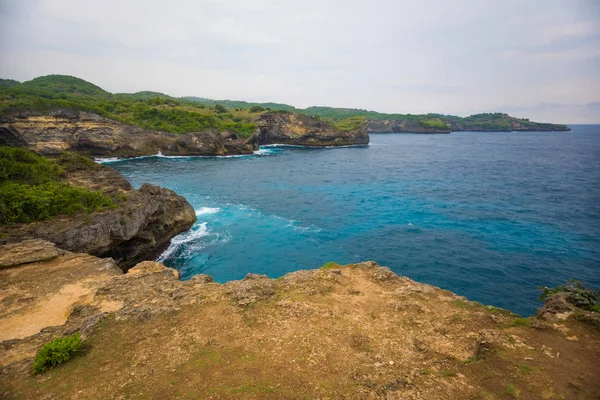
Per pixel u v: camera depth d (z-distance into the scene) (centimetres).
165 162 7850
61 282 1551
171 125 9231
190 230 3331
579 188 5453
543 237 3241
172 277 1634
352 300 1332
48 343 1004
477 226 3569
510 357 888
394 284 1489
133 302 1334
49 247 1870
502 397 759
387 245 3047
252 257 2764
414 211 4138
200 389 832
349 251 2909
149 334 1094
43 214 2178
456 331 1076
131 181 5512
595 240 3162
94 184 3055
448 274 2525
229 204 4344
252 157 9444
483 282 2409
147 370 914
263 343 1030
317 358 954
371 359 947
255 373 889
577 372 814
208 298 1336
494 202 4578
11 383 876
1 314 1284
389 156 10181
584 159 9375
